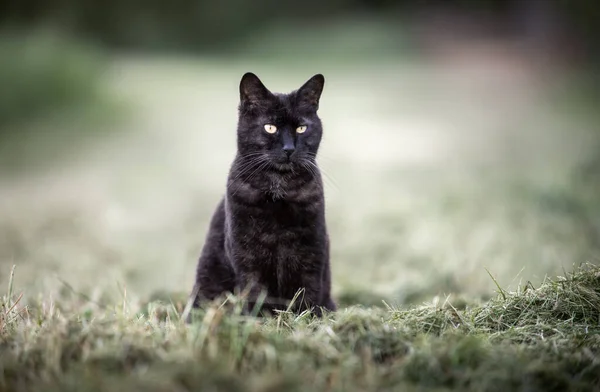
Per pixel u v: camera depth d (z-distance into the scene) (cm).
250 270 525
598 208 933
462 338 386
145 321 462
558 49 3088
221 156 1559
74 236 969
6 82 1830
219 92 2353
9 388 344
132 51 3341
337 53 3297
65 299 659
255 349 369
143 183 1323
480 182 1195
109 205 1154
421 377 352
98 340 375
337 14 4144
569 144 1487
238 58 3259
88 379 330
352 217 1043
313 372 349
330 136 1727
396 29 3619
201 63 3028
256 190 524
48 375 347
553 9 3169
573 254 755
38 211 1102
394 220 1021
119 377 339
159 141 1720
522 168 1282
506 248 820
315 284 532
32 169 1497
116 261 866
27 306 502
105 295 687
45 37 2119
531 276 692
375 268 841
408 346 380
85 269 816
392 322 430
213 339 369
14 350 382
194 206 1152
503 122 1898
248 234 520
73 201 1180
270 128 552
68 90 1911
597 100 2183
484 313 450
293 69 2898
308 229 524
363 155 1522
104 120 1836
